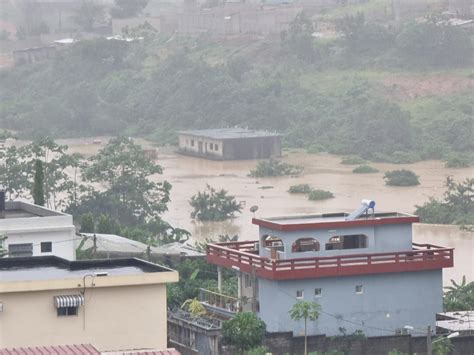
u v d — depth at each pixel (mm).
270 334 70375
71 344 48562
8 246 83000
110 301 49844
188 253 97188
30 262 54969
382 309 73750
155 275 50125
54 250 83938
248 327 69375
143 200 136375
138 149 145375
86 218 106750
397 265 73812
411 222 75125
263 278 72875
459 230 137000
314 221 74625
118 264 53844
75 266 53438
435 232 135625
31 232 83312
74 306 49375
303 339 70938
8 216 88750
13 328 49188
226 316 74000
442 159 198625
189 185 174875
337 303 72875
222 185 175250
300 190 168625
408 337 72062
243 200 161250
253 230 135750
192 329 71375
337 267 72625
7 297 49094
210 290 78750
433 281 74875
